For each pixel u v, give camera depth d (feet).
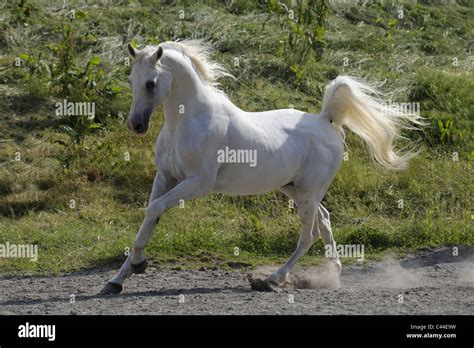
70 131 38.29
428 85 45.80
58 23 48.21
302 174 27.07
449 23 56.54
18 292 26.07
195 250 32.19
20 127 40.83
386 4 56.29
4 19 48.21
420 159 40.09
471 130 43.14
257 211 36.50
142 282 27.91
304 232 27.53
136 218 35.45
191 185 24.39
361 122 28.55
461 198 38.14
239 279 28.81
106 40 46.88
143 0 52.21
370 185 38.47
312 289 27.22
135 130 23.41
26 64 44.86
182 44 24.76
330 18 53.42
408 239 34.32
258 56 47.34
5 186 36.83
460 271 30.63
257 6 53.88
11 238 32.60
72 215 35.35
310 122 27.53
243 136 25.26
